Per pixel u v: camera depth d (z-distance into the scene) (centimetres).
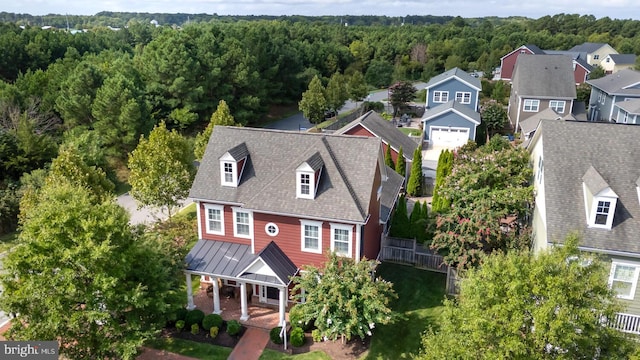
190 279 2392
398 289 2600
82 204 1844
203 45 6003
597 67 8838
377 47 11725
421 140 5328
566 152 2298
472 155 2889
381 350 2141
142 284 1942
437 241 2467
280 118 7431
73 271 1731
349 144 2500
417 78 11312
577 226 2066
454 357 1503
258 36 7169
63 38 7894
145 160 3200
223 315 2422
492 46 12838
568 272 1422
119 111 4597
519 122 5716
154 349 2169
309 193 2339
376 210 2653
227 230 2559
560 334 1349
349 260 2194
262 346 2192
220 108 4125
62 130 5006
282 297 2248
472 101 6094
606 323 1495
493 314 1462
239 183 2517
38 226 1786
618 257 2008
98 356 1806
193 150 4378
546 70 5762
